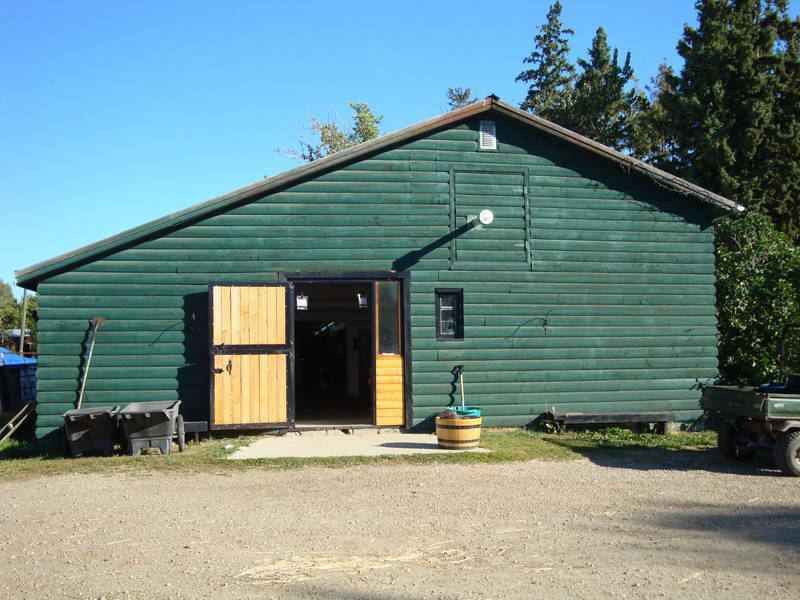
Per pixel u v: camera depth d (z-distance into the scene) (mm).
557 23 38312
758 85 20688
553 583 5379
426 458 10484
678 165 22406
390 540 6527
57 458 10945
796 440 9477
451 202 13047
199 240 12398
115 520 7355
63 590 5395
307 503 7957
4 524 7305
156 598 5207
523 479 9164
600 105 30016
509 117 13273
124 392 12047
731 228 16172
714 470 9852
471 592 5211
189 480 9266
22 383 19062
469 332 12922
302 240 12617
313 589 5316
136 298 12188
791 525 6980
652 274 13641
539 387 13078
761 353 14758
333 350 23078
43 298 11961
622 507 7703
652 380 13461
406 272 12781
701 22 22312
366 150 12727
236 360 12086
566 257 13344
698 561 5875
